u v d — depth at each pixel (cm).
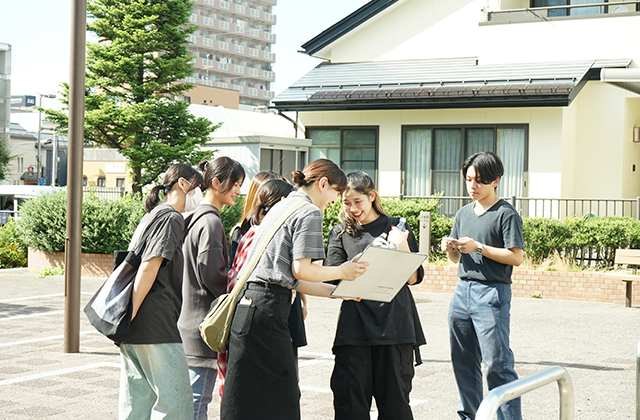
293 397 371
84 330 924
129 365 412
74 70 788
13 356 759
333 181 412
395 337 405
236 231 451
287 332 375
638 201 1315
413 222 1404
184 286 457
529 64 1772
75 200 782
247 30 15350
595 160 1734
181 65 1986
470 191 478
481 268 466
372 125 1897
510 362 460
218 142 1945
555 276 1200
